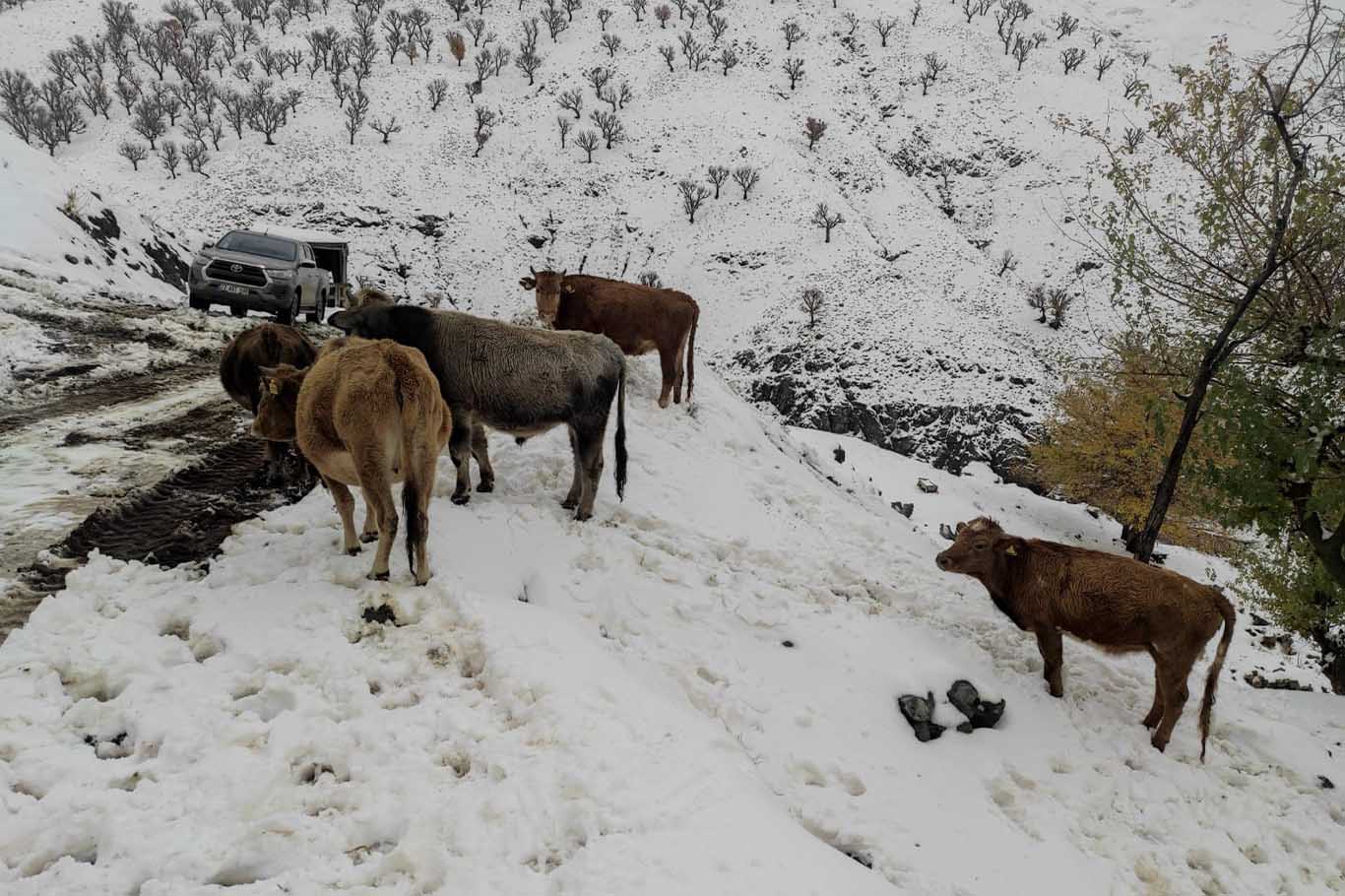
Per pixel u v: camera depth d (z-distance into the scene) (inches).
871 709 223.3
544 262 2977.4
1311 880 200.5
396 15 4589.1
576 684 177.2
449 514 258.8
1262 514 391.9
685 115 3799.2
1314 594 498.0
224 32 4549.7
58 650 166.7
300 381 225.3
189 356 461.1
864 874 148.1
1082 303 2672.2
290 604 194.9
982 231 3380.9
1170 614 228.2
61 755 140.6
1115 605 231.9
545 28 4736.7
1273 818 217.8
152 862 121.0
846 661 239.8
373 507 202.7
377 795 142.0
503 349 256.7
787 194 3174.2
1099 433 1088.2
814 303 2407.7
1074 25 5108.3
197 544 229.6
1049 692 251.9
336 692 167.3
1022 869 181.0
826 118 3914.9
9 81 3609.7
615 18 4778.5
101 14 4817.9
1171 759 233.0
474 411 262.1
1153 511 391.5
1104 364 686.5
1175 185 2669.8
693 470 357.7
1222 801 220.1
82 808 129.6
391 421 197.3
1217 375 371.9
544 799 142.2
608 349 273.9
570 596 235.5
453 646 188.7
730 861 134.0
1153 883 187.8
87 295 585.3
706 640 237.8
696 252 2952.8
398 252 2876.5
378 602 198.8
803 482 399.2
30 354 413.4
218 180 3122.5
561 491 306.0
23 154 869.2
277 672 172.1
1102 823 203.5
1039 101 4180.6
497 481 301.7
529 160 3494.1
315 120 3654.0
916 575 316.8
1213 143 366.6
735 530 317.1
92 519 234.7
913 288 2623.0
